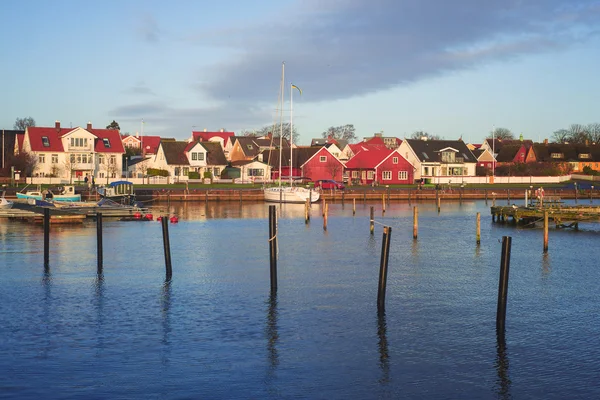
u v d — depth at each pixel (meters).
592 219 56.38
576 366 20.77
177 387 18.89
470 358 21.44
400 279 33.91
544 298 29.72
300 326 24.80
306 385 19.14
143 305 27.75
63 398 18.08
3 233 52.09
